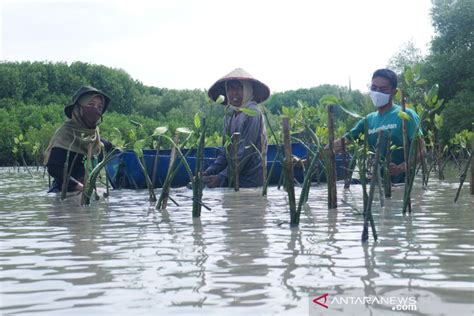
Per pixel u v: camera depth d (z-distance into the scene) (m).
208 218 4.67
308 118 7.06
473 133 5.82
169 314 2.06
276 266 2.77
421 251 3.09
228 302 2.19
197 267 2.78
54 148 7.44
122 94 53.03
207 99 5.27
